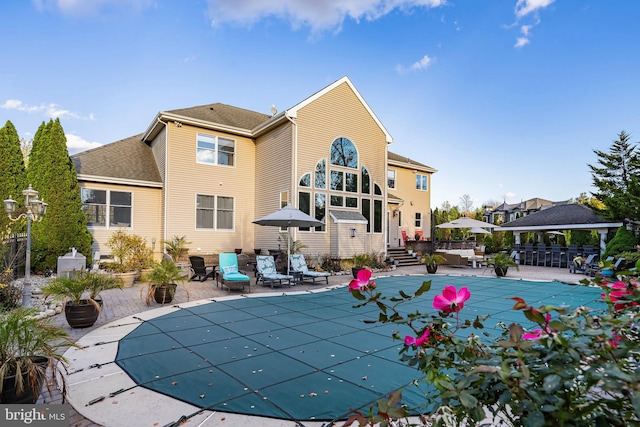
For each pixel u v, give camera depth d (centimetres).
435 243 2180
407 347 198
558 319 156
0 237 920
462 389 152
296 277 1188
